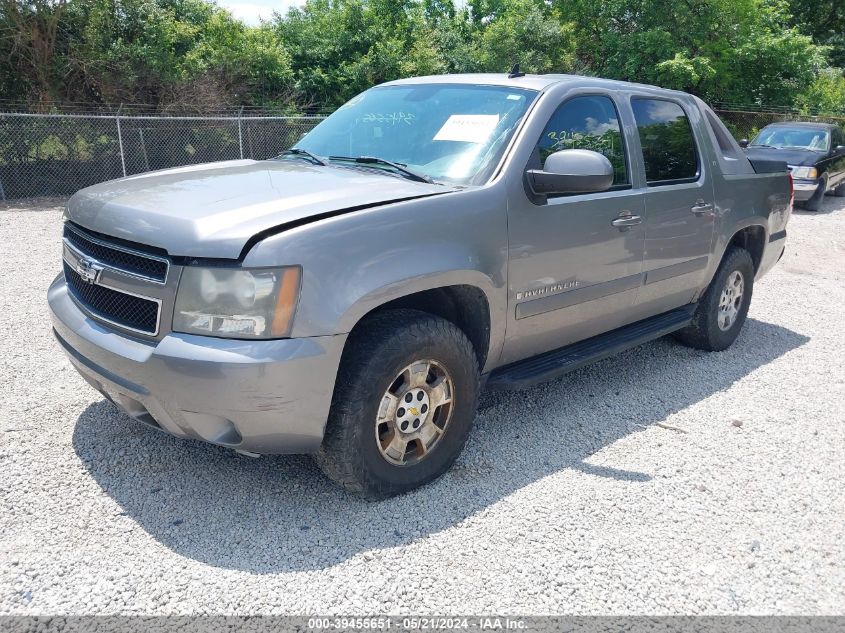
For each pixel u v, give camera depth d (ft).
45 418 12.70
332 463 9.78
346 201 9.77
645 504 10.87
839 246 34.94
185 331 8.88
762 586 9.14
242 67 60.49
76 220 10.75
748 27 77.71
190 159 51.11
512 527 10.06
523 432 13.19
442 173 11.56
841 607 8.84
